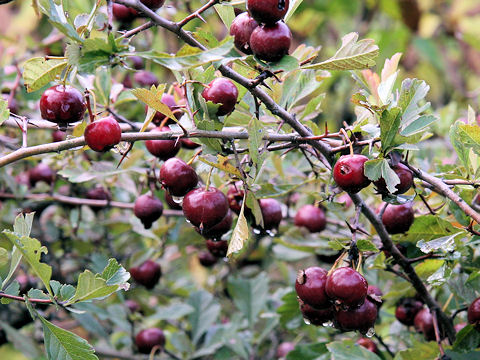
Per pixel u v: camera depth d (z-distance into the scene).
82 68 0.44
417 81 0.50
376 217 0.50
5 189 0.66
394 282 0.58
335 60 0.47
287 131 0.54
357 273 0.47
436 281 0.49
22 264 0.67
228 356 0.67
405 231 0.53
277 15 0.46
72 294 0.48
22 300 0.48
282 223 0.65
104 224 0.67
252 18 0.47
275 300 0.67
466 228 0.49
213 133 0.49
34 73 0.48
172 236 0.65
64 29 0.44
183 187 0.50
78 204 0.65
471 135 0.49
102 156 0.66
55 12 0.45
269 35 0.46
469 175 0.51
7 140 0.65
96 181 0.64
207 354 0.67
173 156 0.53
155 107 0.48
